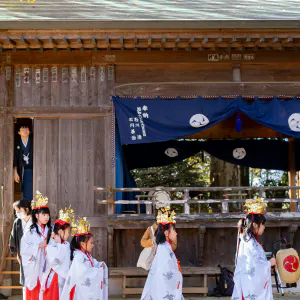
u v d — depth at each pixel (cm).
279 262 874
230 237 1096
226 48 1089
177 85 1112
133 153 1344
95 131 1109
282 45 1064
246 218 771
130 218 1048
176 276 755
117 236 1085
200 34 1023
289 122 1091
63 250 741
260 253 762
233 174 1509
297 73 1125
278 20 1011
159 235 764
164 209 784
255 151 1362
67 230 763
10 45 1041
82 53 1112
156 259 757
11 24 995
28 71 1116
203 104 1095
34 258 786
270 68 1124
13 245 860
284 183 1647
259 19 1016
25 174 1162
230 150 1362
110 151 1100
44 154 1108
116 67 1120
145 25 1007
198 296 1045
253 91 1116
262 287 751
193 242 1091
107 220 1053
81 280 700
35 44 1044
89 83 1115
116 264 1080
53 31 1009
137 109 1093
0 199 1097
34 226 802
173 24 1009
